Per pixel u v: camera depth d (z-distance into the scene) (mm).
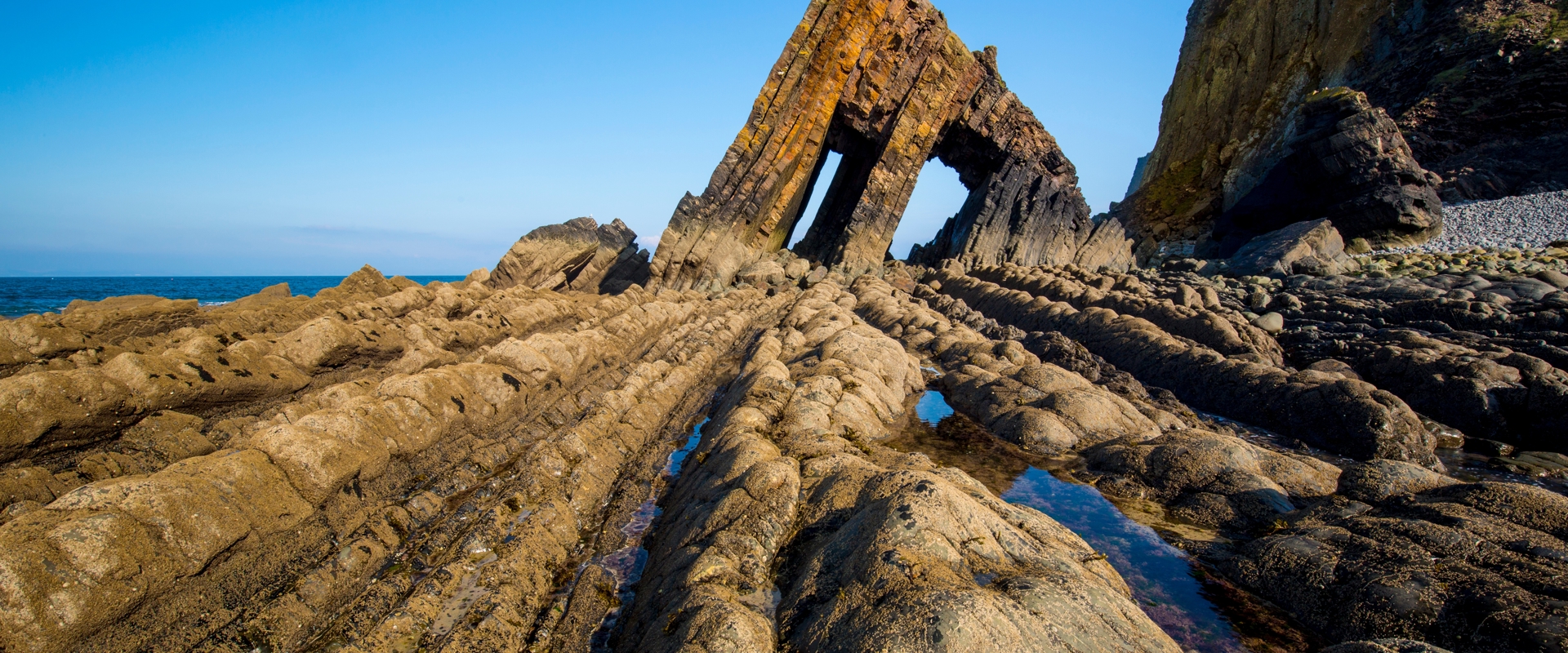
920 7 40844
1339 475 9430
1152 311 21266
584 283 40375
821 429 10273
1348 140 35500
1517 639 5238
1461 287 18609
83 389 8133
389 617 6473
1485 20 44031
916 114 41625
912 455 8773
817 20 39844
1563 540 6422
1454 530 6785
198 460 7109
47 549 5410
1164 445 10297
